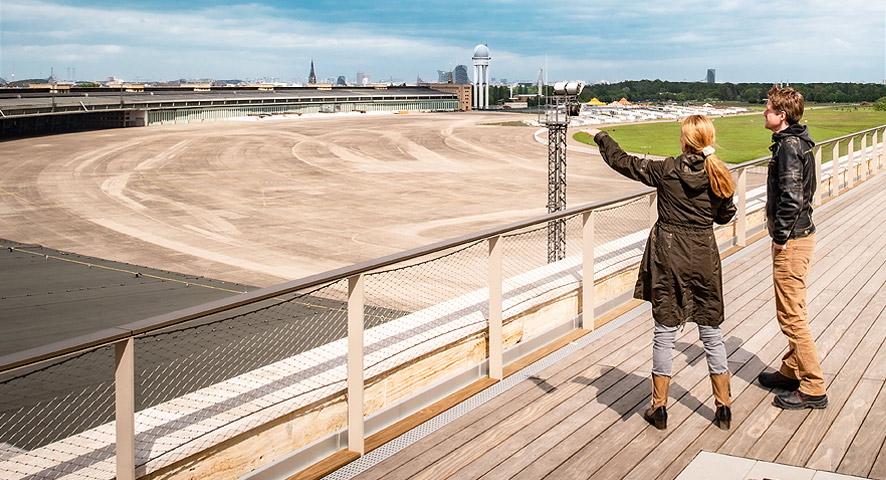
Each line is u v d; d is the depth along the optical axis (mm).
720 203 3895
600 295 6402
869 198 13133
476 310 4980
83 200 42625
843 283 7262
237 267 26500
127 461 2766
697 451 3771
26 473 2812
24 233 33531
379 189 46719
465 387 4684
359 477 3529
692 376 4867
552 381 4816
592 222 5785
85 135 77938
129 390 2746
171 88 125312
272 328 9617
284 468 3516
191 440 3094
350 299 3684
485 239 4637
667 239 3941
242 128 89375
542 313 5555
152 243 31203
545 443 3887
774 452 3738
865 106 125875
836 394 4512
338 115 123125
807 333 4238
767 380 4660
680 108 136250
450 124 99375
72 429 5117
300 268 26328
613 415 4246
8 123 76000
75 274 21906
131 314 16438
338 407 3830
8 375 7047
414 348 4270
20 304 17047
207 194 44781
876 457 3652
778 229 4129
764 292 7070
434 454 3771
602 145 4156
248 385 3654
